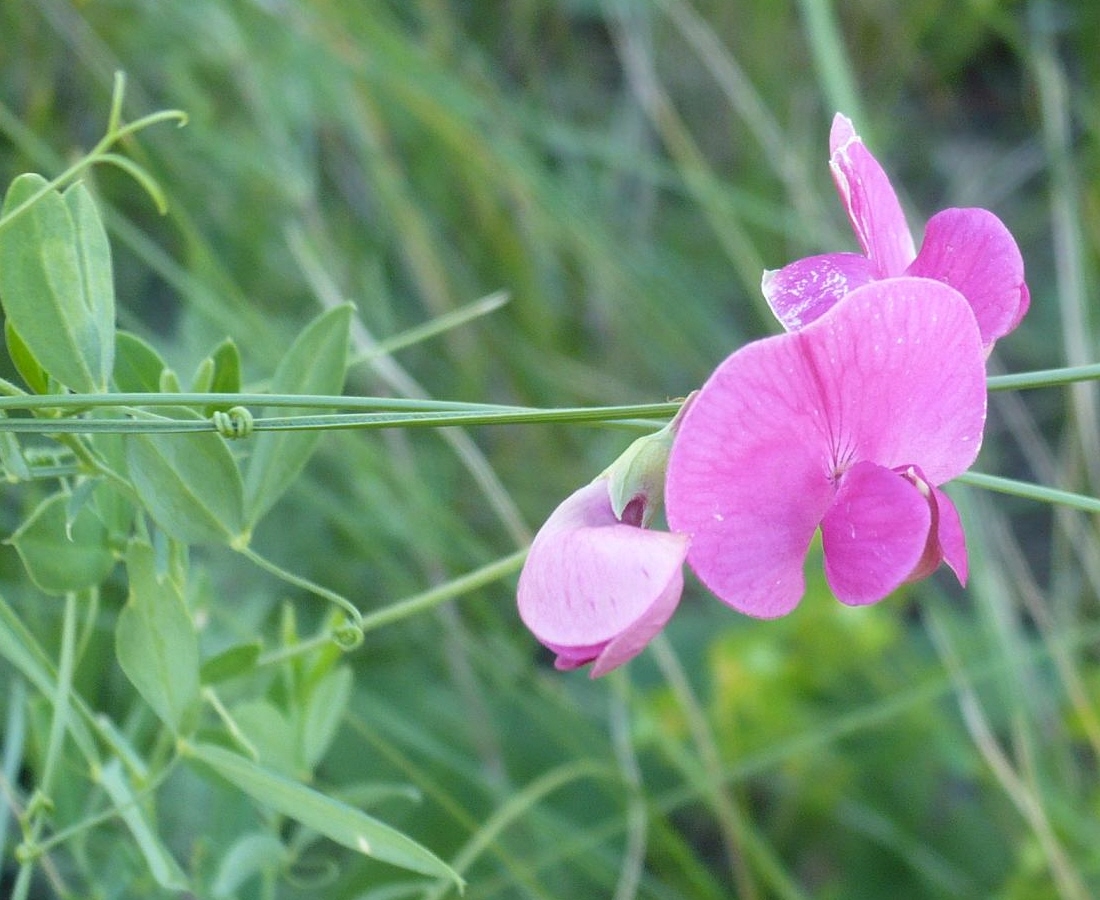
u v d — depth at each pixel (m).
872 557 0.17
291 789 0.18
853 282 0.18
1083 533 0.30
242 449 0.20
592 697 0.29
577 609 0.16
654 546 0.16
